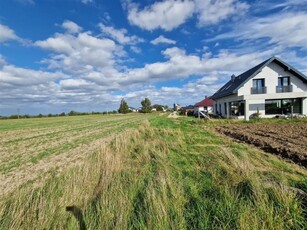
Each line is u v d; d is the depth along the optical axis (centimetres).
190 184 483
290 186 438
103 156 738
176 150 862
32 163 868
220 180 493
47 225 345
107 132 1952
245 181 452
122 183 496
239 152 765
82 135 1811
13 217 359
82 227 343
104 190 449
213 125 2072
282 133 1300
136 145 1000
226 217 335
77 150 1102
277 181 447
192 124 2231
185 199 406
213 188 451
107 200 396
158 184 463
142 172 586
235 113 3059
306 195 372
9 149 1241
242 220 313
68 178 534
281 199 360
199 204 382
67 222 357
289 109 2641
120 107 12606
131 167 645
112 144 1061
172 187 439
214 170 557
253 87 2688
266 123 2073
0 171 767
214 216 339
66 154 1012
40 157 970
